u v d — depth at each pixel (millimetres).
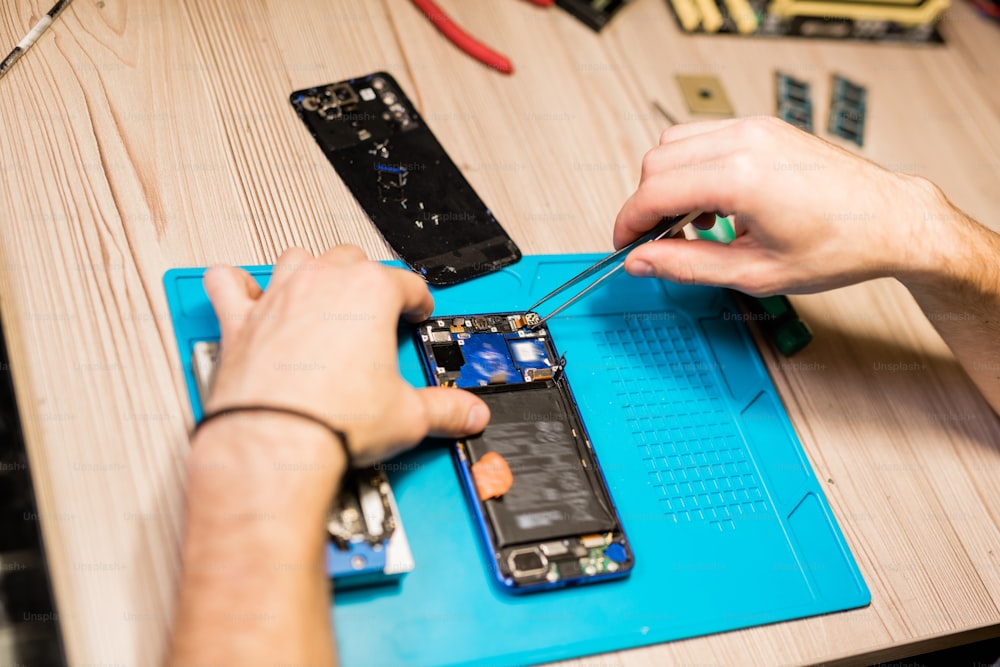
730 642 772
